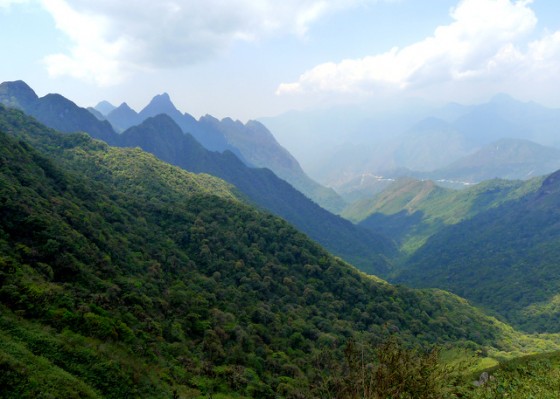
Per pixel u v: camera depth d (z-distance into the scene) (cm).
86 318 3591
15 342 2677
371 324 8675
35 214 5234
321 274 9800
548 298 17300
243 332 5981
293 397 4616
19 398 2128
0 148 6769
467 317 11731
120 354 3403
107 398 2700
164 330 5062
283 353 6009
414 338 8469
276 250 10019
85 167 12019
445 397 1644
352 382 1573
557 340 12575
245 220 10775
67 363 2773
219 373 4628
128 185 11756
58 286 4228
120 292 5191
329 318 8275
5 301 3228
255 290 8012
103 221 7238
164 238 8481
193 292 6781
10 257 4175
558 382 2408
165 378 3731
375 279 12000
